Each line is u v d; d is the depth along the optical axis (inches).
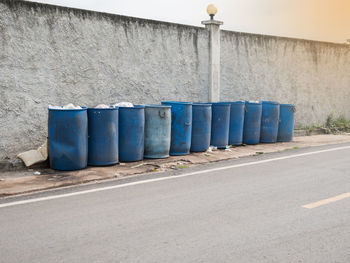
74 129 266.1
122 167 287.4
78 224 169.5
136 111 301.1
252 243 149.1
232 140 387.2
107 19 339.3
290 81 519.8
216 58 427.2
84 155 275.0
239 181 249.1
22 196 214.2
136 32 360.2
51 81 308.7
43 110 305.7
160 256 137.5
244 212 185.9
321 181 249.0
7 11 283.4
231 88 451.5
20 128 295.0
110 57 343.3
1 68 283.4
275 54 497.7
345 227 166.2
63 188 231.8
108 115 282.8
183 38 398.0
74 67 320.8
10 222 172.1
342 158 333.4
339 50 580.1
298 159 329.7
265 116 416.5
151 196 213.5
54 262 133.1
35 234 157.9
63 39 313.1
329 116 574.9
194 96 414.0
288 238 154.0
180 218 177.3
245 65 464.1
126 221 173.3
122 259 135.1
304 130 506.9
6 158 289.4
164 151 323.0
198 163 312.2
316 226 167.3
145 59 368.8
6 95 287.0
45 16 302.4
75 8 319.0
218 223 170.7
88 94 331.0
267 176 263.6
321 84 560.7
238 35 453.1
